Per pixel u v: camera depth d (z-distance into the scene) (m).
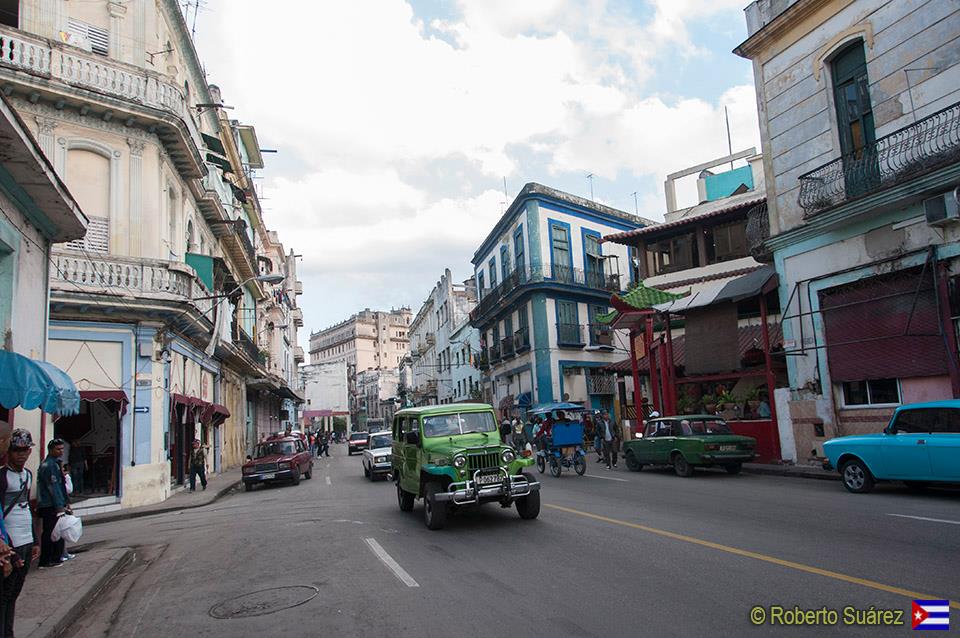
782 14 17.19
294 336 64.81
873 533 7.85
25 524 6.00
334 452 51.81
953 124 12.98
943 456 10.26
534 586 6.29
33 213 9.93
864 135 15.49
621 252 38.91
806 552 7.00
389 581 6.87
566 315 34.97
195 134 22.05
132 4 19.31
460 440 10.67
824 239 16.23
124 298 17.16
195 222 23.98
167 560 9.39
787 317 17.12
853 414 15.52
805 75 16.94
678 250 26.78
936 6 13.70
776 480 14.70
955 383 13.16
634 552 7.50
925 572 5.99
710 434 16.73
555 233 35.28
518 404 35.53
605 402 35.75
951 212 12.79
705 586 5.93
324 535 10.14
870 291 15.13
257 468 21.25
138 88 18.25
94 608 7.03
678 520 9.48
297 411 72.94
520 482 10.05
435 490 10.02
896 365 14.44
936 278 13.52
